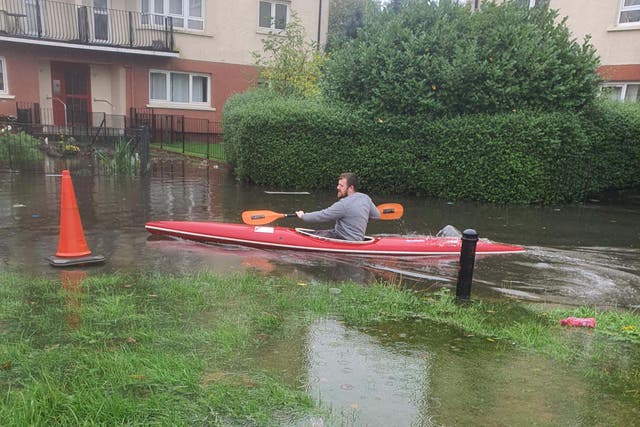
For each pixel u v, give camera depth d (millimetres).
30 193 10148
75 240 5840
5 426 2557
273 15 22094
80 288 4855
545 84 11039
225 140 15633
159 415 2752
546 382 3367
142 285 5020
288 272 5816
